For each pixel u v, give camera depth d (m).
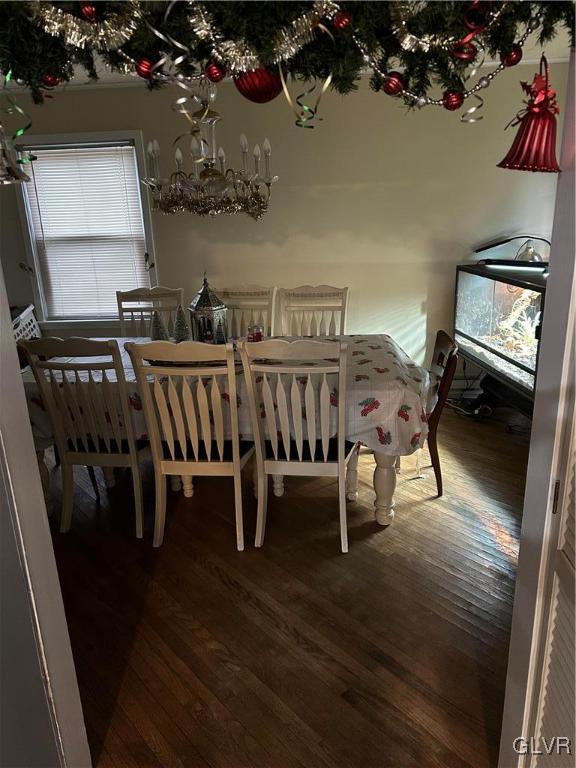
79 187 4.15
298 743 1.64
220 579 2.34
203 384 2.46
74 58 1.28
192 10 1.13
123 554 2.53
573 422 1.10
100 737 1.67
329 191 4.02
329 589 2.26
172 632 2.06
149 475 3.28
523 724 1.36
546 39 1.32
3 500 1.19
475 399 4.13
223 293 3.86
